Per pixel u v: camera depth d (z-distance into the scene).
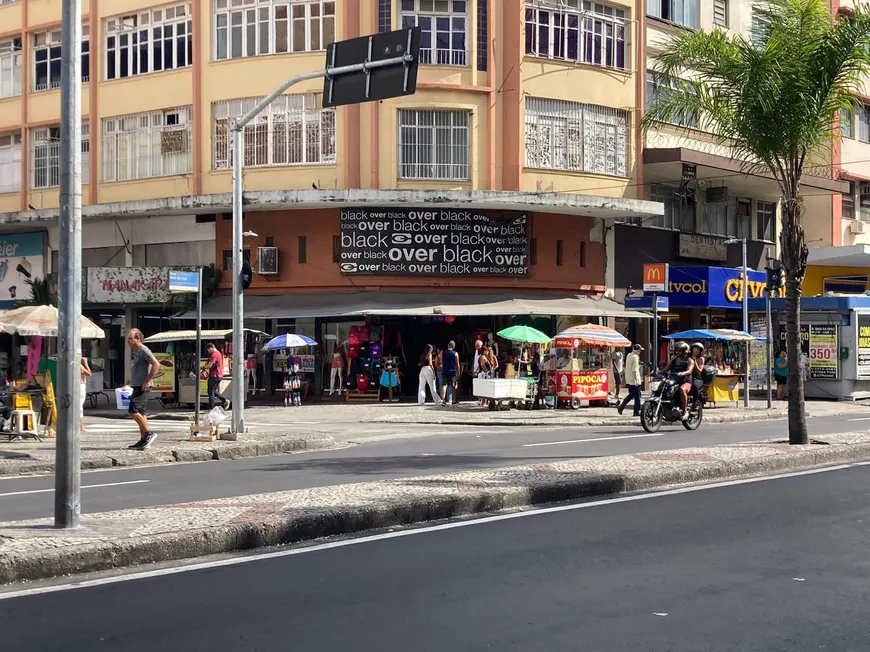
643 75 32.50
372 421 23.88
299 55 29.91
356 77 15.74
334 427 22.30
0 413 18.28
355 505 9.40
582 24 31.34
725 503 10.48
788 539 8.54
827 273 41.06
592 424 23.08
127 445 16.41
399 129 29.47
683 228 34.97
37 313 18.31
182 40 31.58
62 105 8.55
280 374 30.64
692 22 34.81
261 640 5.68
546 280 31.02
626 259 32.94
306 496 10.05
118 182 32.38
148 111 31.97
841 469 13.39
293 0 30.05
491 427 22.62
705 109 15.79
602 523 9.37
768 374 26.95
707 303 33.56
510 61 30.09
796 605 6.41
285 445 17.14
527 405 27.03
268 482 12.43
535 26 30.53
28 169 34.34
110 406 28.61
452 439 19.20
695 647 5.53
